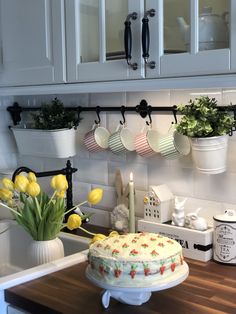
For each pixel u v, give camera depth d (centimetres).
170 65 132
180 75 131
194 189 172
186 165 173
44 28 166
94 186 205
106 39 149
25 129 210
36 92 175
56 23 162
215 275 145
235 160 159
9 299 134
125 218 187
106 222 202
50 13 164
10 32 178
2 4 180
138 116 183
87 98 201
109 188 200
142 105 181
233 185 161
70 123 201
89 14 153
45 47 166
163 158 179
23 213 158
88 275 127
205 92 164
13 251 204
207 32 127
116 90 149
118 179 193
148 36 134
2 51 183
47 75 167
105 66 149
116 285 119
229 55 120
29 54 173
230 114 157
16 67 179
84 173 208
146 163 185
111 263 120
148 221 171
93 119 200
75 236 183
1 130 228
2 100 226
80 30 156
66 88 164
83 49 157
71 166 212
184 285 137
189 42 129
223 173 163
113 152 187
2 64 184
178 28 132
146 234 134
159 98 176
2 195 162
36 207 157
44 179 224
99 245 127
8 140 231
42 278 142
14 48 178
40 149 208
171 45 134
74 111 204
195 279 141
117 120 191
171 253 122
